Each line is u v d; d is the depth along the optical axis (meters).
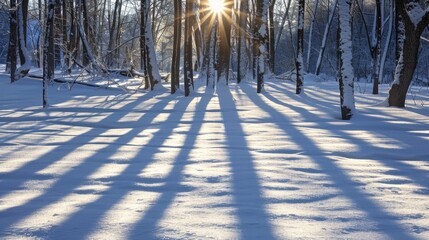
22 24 24.75
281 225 3.69
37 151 7.35
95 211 4.07
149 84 22.88
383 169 6.04
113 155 7.02
